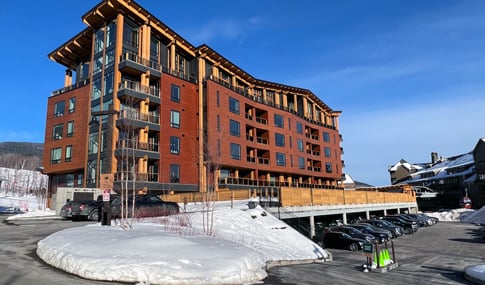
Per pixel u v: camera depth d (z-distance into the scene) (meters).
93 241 10.98
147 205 20.72
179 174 36.78
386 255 14.81
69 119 38.25
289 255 15.89
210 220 18.64
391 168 112.31
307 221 30.02
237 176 43.81
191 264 9.02
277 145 51.47
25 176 99.19
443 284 11.12
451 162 92.12
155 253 9.49
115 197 21.41
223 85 43.06
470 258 18.64
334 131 69.00
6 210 47.56
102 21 37.09
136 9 36.03
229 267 9.34
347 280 11.04
